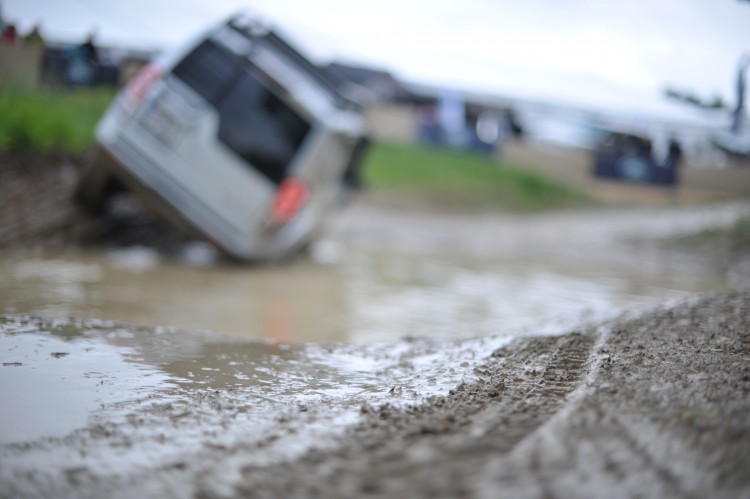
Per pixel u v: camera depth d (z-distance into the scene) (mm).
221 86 8969
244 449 2551
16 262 7715
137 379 3484
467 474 2111
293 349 4422
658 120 28797
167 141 8781
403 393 3400
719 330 4059
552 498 1902
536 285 9883
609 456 2137
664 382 2971
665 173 28156
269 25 9977
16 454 2471
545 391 3242
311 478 2203
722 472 2002
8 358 3617
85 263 8188
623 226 19594
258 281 8492
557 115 30141
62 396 3137
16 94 12922
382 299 7984
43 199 9570
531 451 2201
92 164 8992
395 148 28203
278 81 9039
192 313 6152
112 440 2645
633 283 10562
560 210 25312
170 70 8914
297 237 10008
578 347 4012
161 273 8188
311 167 9438
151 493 2158
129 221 9898
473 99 29953
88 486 2221
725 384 2932
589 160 29734
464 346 4438
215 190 8906
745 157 27656
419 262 11789
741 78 14016
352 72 28828
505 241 16078
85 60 16750
